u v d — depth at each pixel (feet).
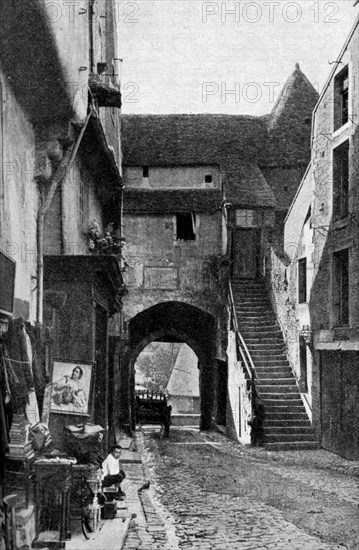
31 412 26.25
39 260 30.12
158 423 92.68
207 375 104.06
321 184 66.74
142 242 93.35
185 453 64.34
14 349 22.86
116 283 43.75
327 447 62.54
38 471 23.00
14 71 25.26
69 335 35.14
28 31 23.84
